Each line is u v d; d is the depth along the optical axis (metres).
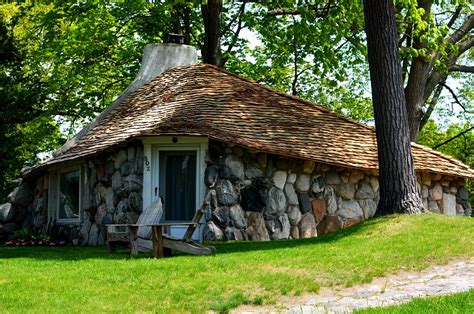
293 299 8.41
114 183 16.83
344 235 12.98
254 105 18.09
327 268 9.77
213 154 15.84
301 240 13.61
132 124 17.70
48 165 19.20
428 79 26.33
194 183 16.06
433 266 10.01
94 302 8.27
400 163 13.98
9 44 25.09
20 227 21.67
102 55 28.02
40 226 20.55
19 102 24.53
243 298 8.33
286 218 15.94
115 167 16.88
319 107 19.34
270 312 7.85
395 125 14.04
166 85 19.69
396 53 14.26
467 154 37.53
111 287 9.09
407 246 11.17
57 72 27.31
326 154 16.59
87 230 17.73
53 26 26.39
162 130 15.65
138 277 9.63
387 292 8.57
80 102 29.39
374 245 11.50
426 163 18.03
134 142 16.42
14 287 9.23
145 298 8.43
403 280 9.27
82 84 28.67
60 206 19.75
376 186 17.19
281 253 11.41
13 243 18.39
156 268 10.27
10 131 24.53
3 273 10.48
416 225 12.78
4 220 21.41
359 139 18.16
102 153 17.12
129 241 13.12
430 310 6.84
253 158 16.00
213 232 15.29
